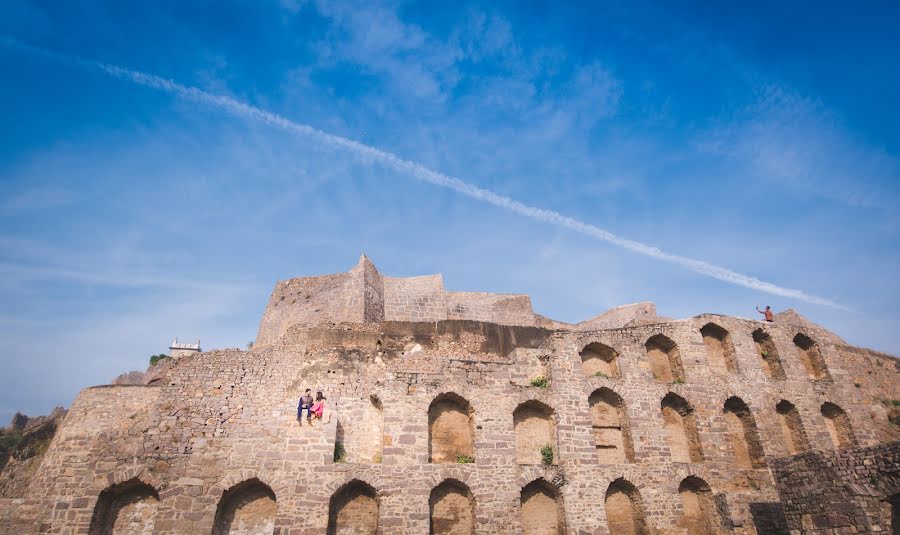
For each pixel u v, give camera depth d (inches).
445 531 1170.6
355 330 1515.7
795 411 1488.7
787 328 1620.3
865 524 882.1
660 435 1349.7
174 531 1117.7
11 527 1178.0
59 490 1210.0
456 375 1304.1
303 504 1114.1
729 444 1384.1
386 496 1144.8
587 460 1272.1
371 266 1758.1
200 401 1279.5
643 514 1248.8
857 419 1529.3
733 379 1477.6
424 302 1777.8
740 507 1263.5
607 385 1379.2
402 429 1216.2
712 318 1562.5
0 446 1845.5
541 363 1406.3
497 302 1865.2
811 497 975.6
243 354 1369.3
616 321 1879.9
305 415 1213.7
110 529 1147.9
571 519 1202.0
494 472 1211.2
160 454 1197.7
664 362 1512.1
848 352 1771.7
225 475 1179.9
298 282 1798.7
